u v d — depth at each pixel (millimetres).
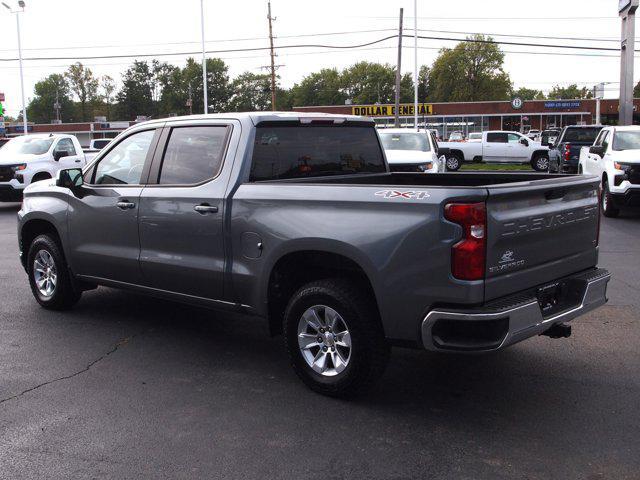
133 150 5590
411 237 3775
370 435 3826
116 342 5633
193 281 5031
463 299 3635
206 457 3568
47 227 6605
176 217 5062
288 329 4484
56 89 140750
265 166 4887
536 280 4062
